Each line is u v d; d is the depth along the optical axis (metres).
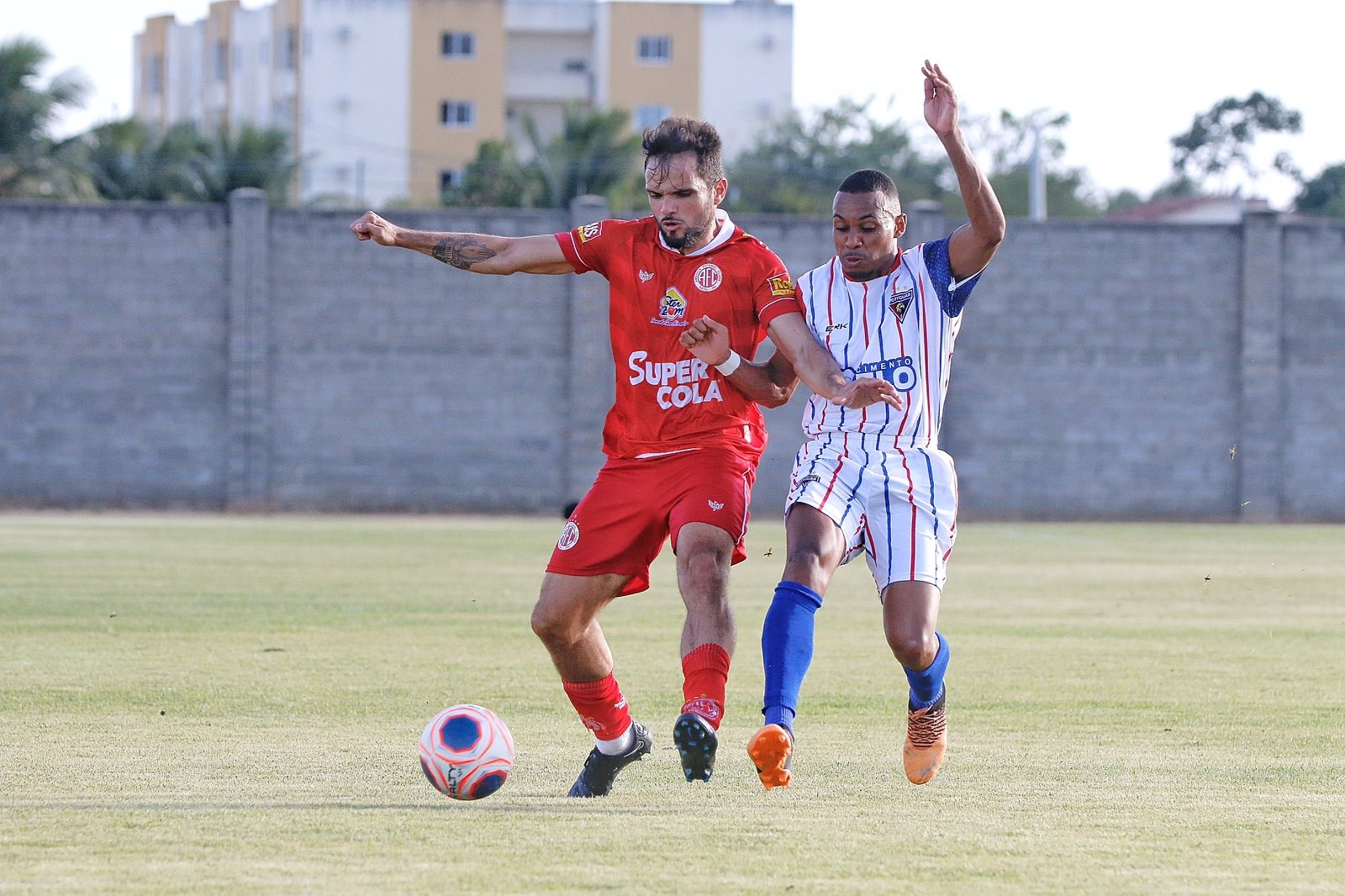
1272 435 109.06
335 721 22.89
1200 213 194.50
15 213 106.50
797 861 13.98
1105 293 109.12
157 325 107.62
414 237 18.23
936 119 16.66
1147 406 109.44
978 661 31.23
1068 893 12.94
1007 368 109.31
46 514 104.06
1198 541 82.19
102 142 153.12
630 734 17.62
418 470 109.56
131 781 17.92
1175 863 13.99
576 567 17.14
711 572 16.38
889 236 17.42
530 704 24.80
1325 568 61.16
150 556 62.09
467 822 15.68
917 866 13.82
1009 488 109.69
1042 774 18.91
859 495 17.12
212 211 107.62
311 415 108.88
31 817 15.71
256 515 106.44
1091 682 28.19
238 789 17.44
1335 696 26.42
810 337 17.08
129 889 12.80
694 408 17.25
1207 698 26.05
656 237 17.78
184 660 30.16
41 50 141.25
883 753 20.58
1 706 24.11
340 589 47.53
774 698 15.40
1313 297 109.69
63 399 107.25
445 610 40.97
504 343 109.88
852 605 44.88
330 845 14.54
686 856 14.18
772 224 109.25
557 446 110.25
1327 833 15.37
